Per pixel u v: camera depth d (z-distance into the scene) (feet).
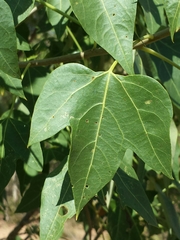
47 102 0.85
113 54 0.83
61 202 0.93
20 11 0.93
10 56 0.84
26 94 1.23
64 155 1.38
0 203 1.92
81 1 0.85
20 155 1.11
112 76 0.87
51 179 0.95
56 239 0.91
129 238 1.54
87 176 0.82
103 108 0.86
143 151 0.85
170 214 1.49
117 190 1.05
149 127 0.85
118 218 1.53
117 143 0.84
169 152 0.84
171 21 0.81
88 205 1.76
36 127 0.84
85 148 0.83
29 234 1.99
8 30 0.84
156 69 1.30
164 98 0.85
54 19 1.21
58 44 1.57
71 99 0.86
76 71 0.87
